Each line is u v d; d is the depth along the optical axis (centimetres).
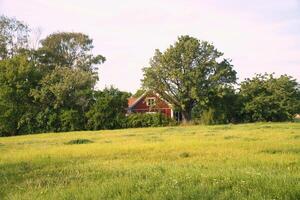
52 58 9106
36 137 4331
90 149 2138
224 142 2275
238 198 854
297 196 851
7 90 6322
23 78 6562
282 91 6794
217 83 6912
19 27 8356
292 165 1324
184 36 7088
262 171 1151
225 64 7069
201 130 4062
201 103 6694
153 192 934
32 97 6500
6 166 1602
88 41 9562
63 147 2375
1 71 6662
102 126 6419
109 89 6625
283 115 6850
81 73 6881
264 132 3212
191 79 6775
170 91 7094
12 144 3059
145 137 3139
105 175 1243
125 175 1208
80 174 1290
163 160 1605
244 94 6906
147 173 1188
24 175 1348
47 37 9444
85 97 6562
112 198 909
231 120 6875
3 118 6319
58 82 6575
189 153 1798
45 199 936
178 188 938
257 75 7019
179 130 4334
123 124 6462
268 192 879
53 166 1545
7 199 976
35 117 6356
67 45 9462
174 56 6894
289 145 2002
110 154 1903
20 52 8375
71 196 950
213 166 1327
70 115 6316
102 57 9606
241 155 1633
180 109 7106
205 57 6962
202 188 932
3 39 8156
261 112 6788
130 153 1922
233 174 1070
